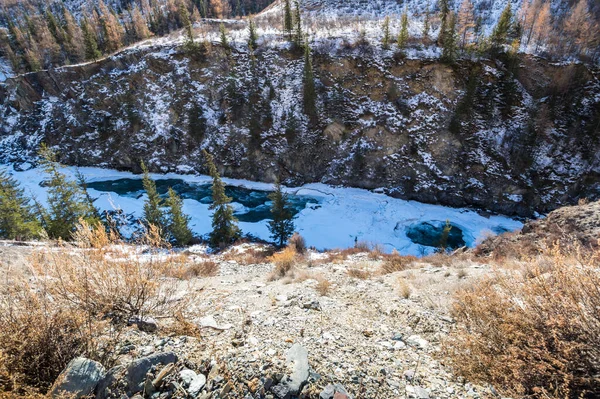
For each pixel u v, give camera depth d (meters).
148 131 43.62
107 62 46.56
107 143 44.31
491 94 36.91
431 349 3.69
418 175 36.41
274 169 40.75
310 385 2.55
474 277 6.76
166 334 3.17
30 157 44.91
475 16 57.12
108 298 3.31
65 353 2.56
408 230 29.75
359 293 6.50
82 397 2.14
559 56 38.38
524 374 2.78
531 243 10.98
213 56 45.00
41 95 48.25
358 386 2.68
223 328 3.60
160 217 24.08
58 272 3.19
